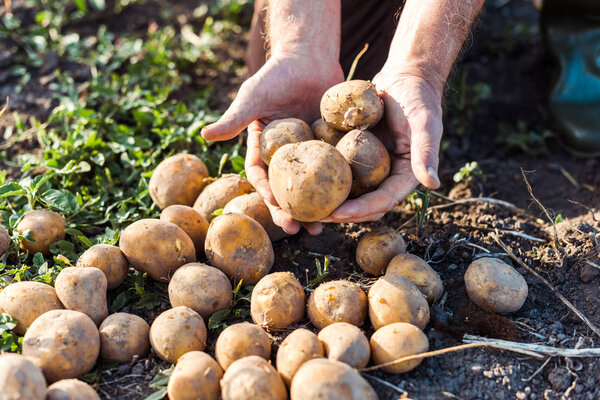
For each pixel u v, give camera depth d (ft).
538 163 2.89
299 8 2.34
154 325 1.82
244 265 2.01
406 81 2.03
